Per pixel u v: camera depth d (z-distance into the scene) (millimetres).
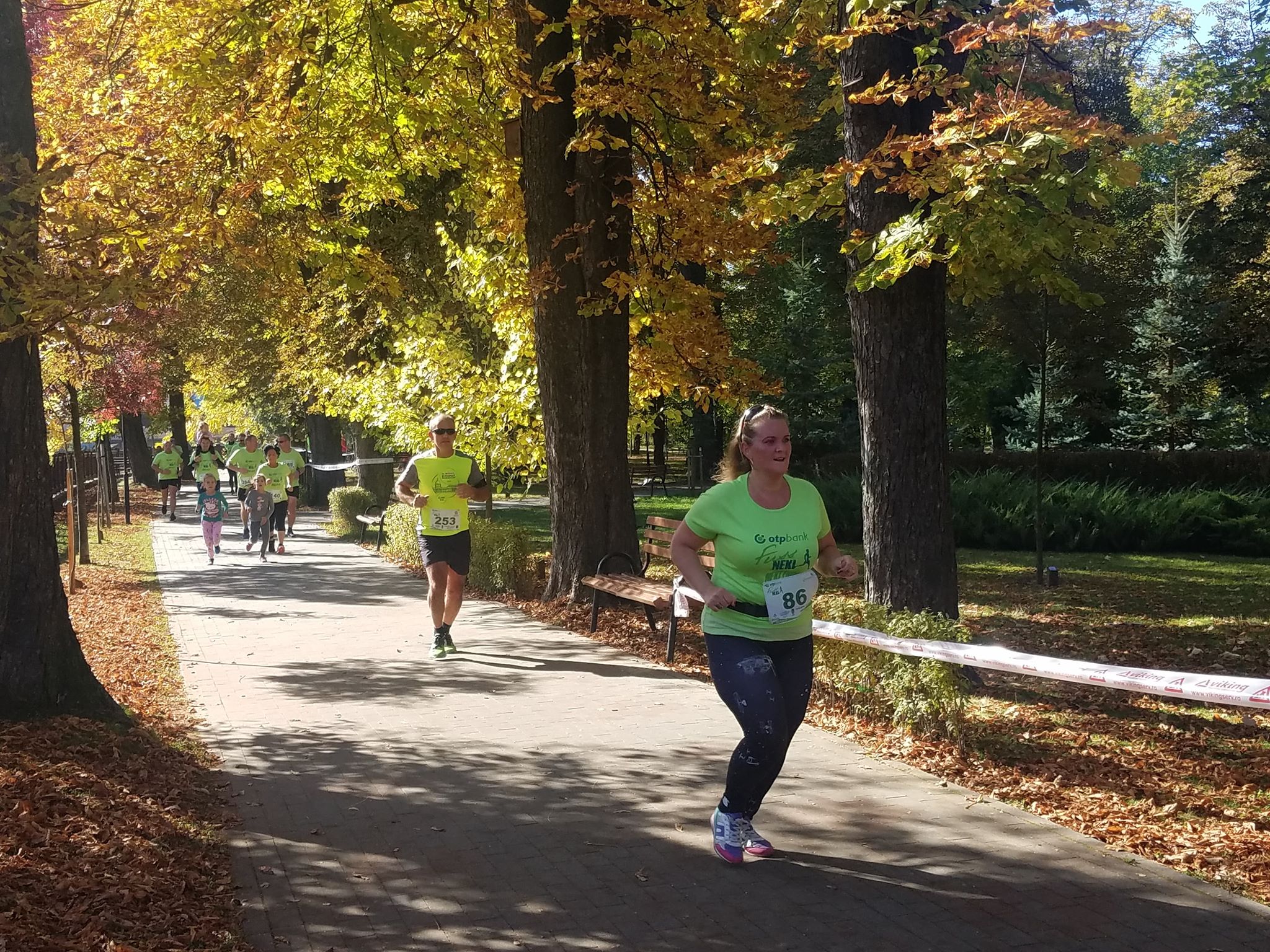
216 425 43969
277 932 4324
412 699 8445
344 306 22719
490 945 4207
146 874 4836
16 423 7262
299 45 12695
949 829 5410
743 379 14625
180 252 10617
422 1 13727
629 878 4863
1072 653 10492
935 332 8508
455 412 17000
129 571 17750
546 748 7004
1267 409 32375
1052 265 8031
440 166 17172
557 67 12039
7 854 4922
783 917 4434
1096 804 5887
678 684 8945
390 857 5148
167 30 12758
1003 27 7848
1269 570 16484
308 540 23297
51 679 7293
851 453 29859
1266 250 32344
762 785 4930
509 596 14055
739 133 13711
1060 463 25875
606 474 12977
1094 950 4102
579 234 12828
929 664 6898
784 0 9906
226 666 9891
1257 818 5633
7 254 6727
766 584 4930
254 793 6129
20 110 7289
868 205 8609
